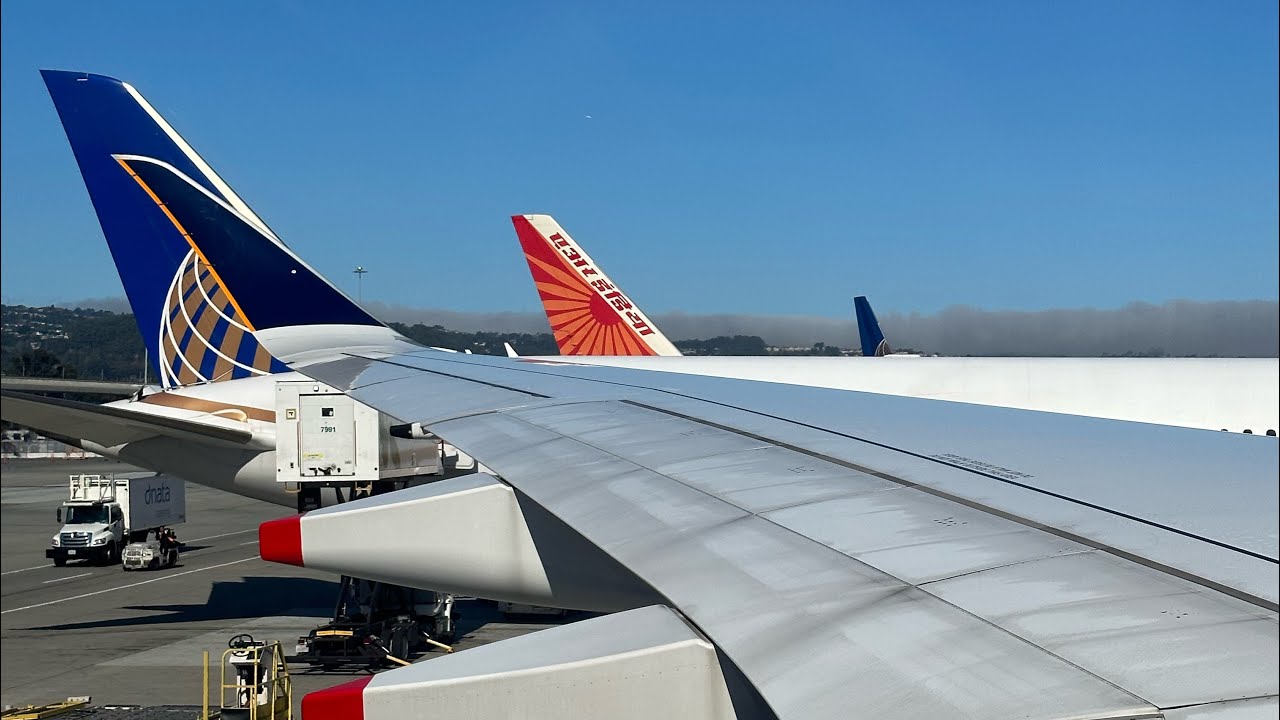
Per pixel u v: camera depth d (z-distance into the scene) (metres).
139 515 43.12
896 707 2.76
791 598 3.71
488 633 25.53
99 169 22.84
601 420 8.10
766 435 6.97
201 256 12.66
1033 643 3.00
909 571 3.81
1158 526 4.18
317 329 13.15
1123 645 2.90
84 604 30.81
